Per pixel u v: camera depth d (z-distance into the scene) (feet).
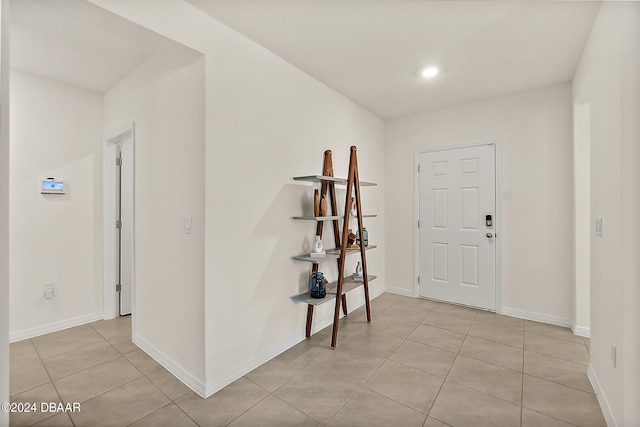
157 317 8.14
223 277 7.07
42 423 5.74
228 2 6.39
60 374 7.43
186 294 7.19
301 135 9.43
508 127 11.38
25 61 8.54
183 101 7.24
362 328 10.27
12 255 9.15
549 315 10.69
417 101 12.03
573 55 8.53
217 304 6.94
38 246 9.60
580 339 9.32
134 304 9.07
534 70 9.45
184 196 7.22
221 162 7.03
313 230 9.94
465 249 12.39
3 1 4.06
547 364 7.85
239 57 7.47
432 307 12.30
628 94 4.85
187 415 6.00
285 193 8.85
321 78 10.01
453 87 10.74
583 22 7.00
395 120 14.07
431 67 9.29
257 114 7.95
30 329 9.46
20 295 9.29
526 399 6.43
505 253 11.50
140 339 8.84
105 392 6.74
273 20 7.00
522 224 11.16
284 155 8.80
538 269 10.88
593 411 6.04
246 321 7.63
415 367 7.75
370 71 9.52
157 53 7.99
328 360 8.15
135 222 8.91
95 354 8.43
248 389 6.88
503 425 5.68
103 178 10.89
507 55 8.55
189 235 7.09
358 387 6.91
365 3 6.43
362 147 12.66
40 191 9.61
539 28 7.27
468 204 12.29
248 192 7.70
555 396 6.52
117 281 11.24
